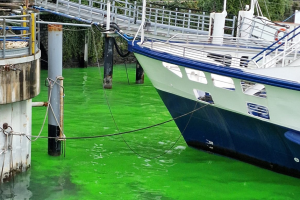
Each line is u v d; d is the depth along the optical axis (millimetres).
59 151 13336
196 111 13688
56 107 12594
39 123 16953
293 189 11992
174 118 13539
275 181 12453
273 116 11891
